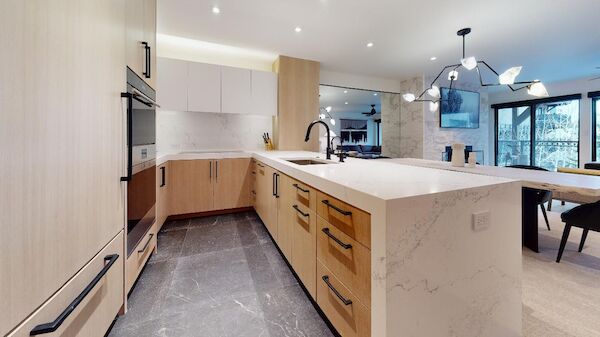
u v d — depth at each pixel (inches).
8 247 25.6
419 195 36.5
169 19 111.9
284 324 56.5
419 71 189.8
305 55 154.6
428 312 38.0
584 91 212.4
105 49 46.8
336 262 47.9
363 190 39.7
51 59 31.9
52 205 32.1
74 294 36.9
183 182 129.4
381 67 179.2
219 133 156.5
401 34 125.3
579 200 134.7
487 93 255.3
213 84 138.6
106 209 47.5
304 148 160.6
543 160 244.7
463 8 102.0
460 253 40.8
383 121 229.9
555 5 99.4
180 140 148.2
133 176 63.1
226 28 120.0
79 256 38.2
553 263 86.4
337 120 251.9
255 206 135.3
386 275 34.3
